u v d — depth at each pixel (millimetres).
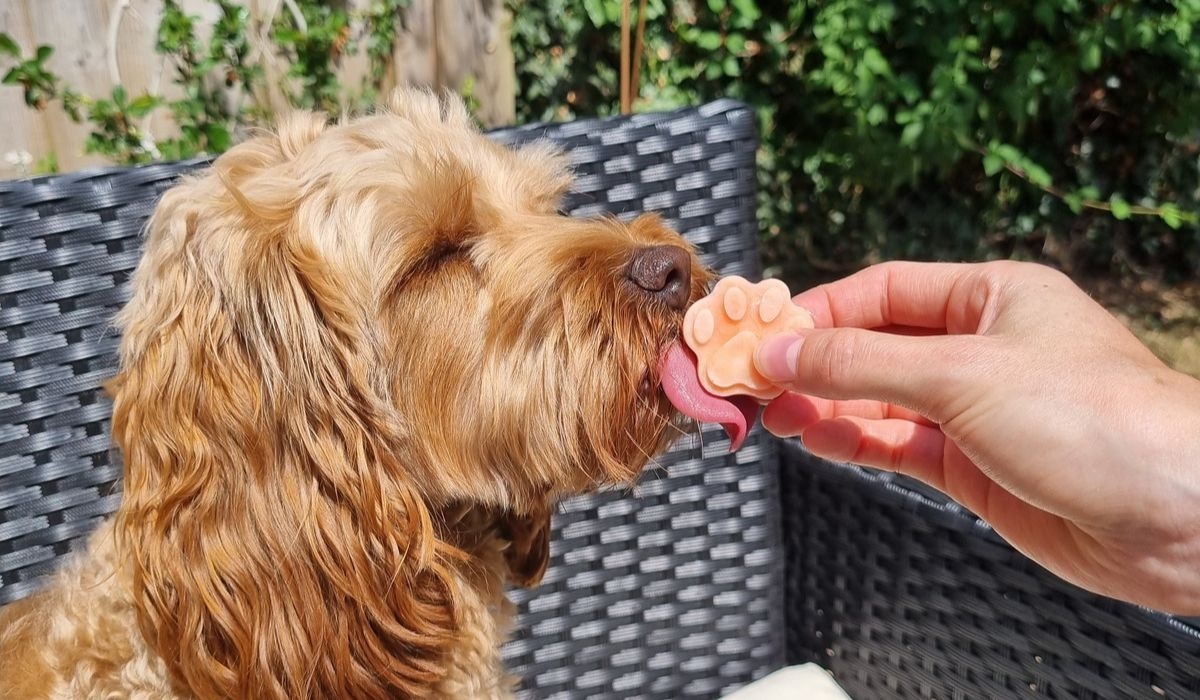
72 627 422
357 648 416
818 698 446
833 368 356
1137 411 325
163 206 425
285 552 406
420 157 439
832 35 985
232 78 815
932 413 350
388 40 903
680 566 496
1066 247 1178
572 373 402
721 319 389
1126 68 1104
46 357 416
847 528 469
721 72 1041
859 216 1140
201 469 401
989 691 415
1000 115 1050
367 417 421
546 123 489
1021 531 394
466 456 427
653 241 429
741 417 380
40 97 748
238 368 413
